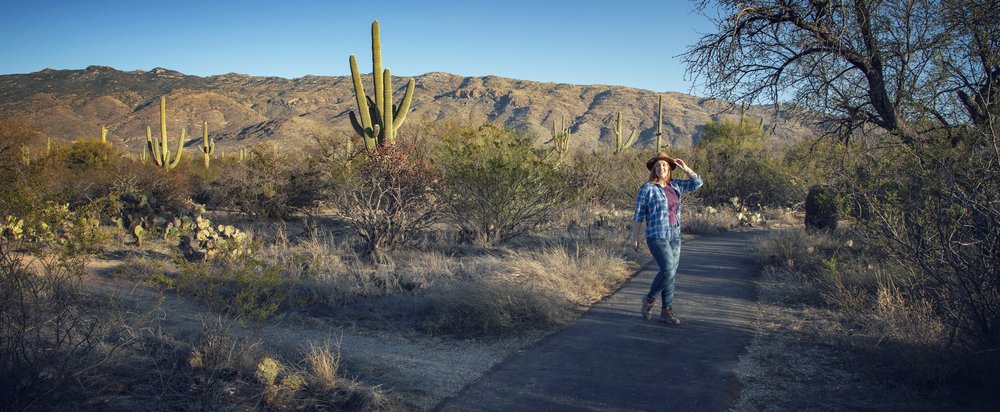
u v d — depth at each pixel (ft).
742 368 14.65
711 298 22.91
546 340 17.29
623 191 67.72
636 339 17.25
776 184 70.38
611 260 29.78
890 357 14.30
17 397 11.04
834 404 12.22
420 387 13.46
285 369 13.50
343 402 12.17
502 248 36.40
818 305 21.53
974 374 12.89
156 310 19.02
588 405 12.35
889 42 26.71
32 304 13.60
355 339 17.54
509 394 13.03
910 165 15.90
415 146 39.22
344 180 35.91
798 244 32.53
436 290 21.94
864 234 18.54
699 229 51.55
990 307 13.51
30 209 14.83
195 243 29.30
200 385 12.48
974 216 14.08
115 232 36.78
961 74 21.58
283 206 51.72
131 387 12.46
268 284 18.75
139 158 96.99
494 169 37.50
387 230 34.99
